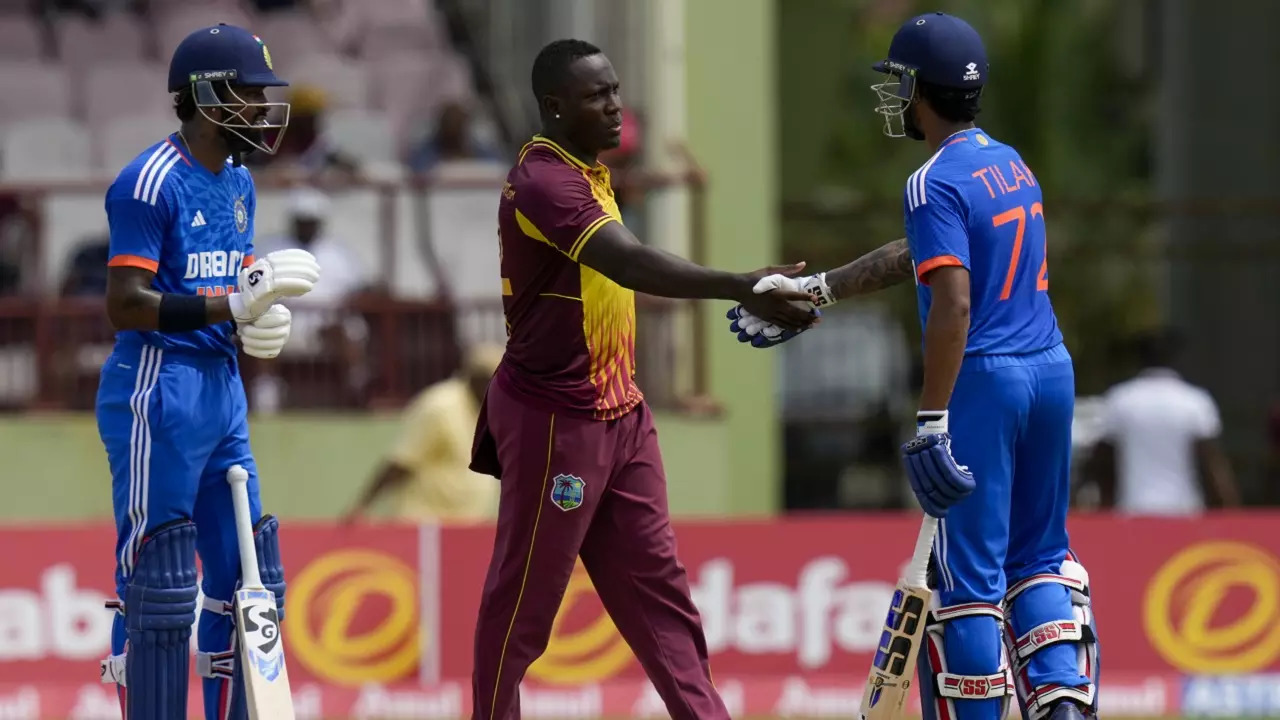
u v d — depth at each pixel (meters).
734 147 42.28
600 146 18.88
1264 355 61.34
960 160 18.69
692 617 19.83
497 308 38.41
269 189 38.34
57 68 48.38
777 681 32.91
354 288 38.41
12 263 39.69
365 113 46.03
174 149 19.30
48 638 31.91
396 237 38.78
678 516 39.16
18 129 43.72
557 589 19.48
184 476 19.28
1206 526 33.22
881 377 62.97
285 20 52.19
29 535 32.03
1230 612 33.16
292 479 38.03
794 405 62.75
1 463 37.69
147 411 19.09
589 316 19.06
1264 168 60.81
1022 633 19.55
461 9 56.38
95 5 52.19
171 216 19.06
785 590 33.06
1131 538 33.12
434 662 32.44
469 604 32.53
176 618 19.14
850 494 63.84
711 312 41.88
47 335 38.00
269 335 18.86
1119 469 39.19
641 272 18.19
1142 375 39.62
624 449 19.58
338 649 32.31
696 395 40.28
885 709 18.77
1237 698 32.94
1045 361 19.08
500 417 19.50
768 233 42.41
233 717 19.83
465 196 38.94
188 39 19.23
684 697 19.61
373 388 38.34
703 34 42.19
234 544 19.98
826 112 80.38
